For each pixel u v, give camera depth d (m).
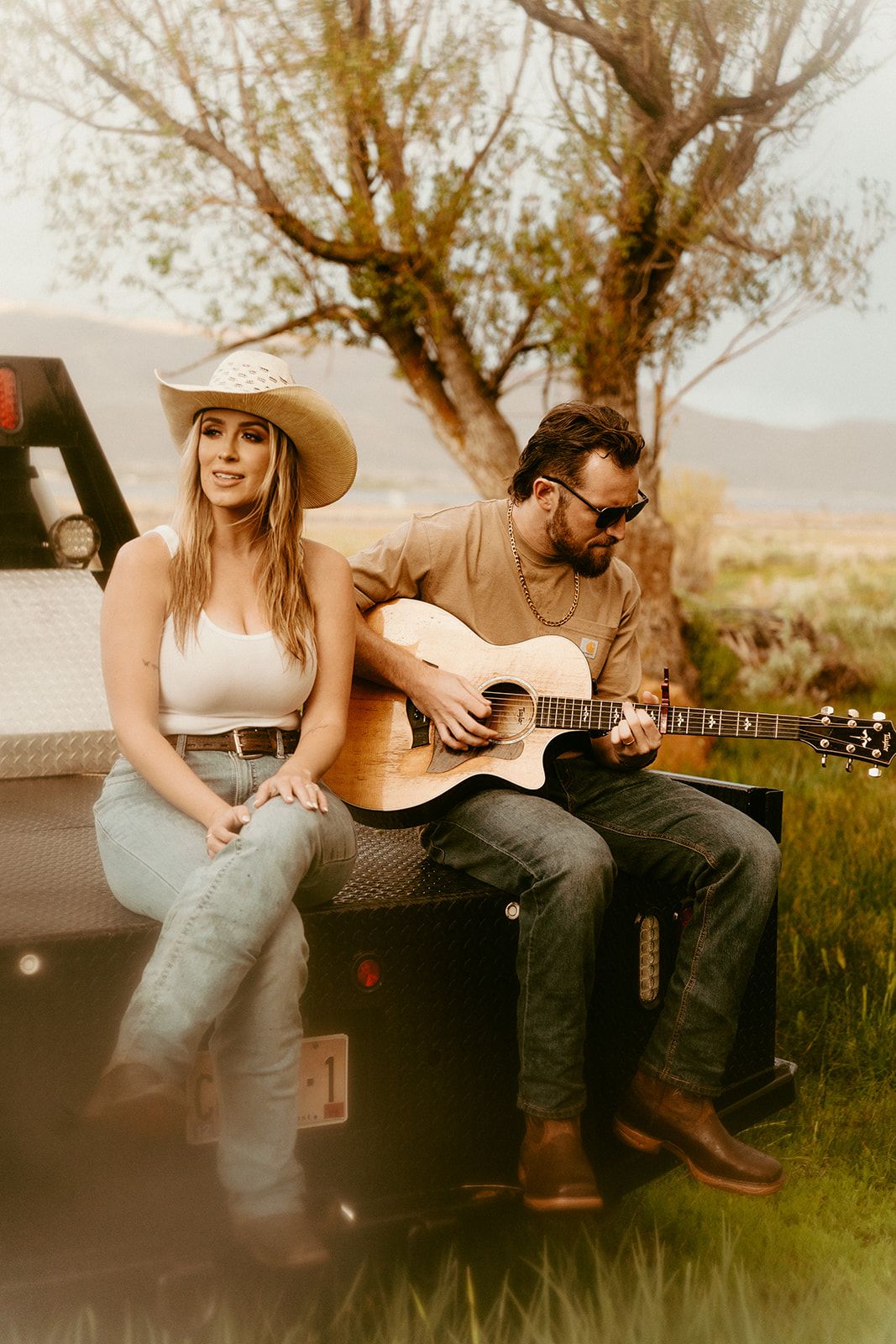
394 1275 2.28
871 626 10.30
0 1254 1.93
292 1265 1.98
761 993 2.90
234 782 2.33
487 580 2.81
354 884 2.43
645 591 7.52
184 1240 2.05
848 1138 3.04
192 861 2.12
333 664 2.46
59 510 3.94
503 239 6.43
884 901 4.52
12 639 3.49
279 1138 2.04
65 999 1.97
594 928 2.33
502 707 2.69
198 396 2.35
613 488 2.66
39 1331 1.93
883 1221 2.66
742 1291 2.28
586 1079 2.54
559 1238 2.46
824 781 6.55
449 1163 2.35
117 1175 2.01
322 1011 2.21
